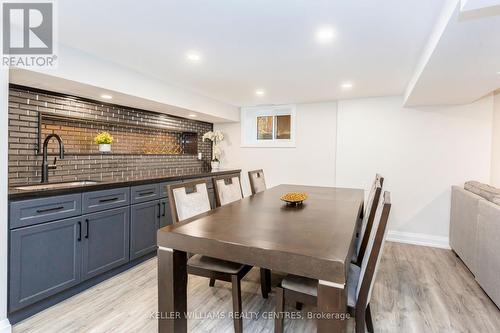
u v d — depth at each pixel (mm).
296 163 4711
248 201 2598
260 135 5094
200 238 1461
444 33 1580
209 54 2432
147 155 3922
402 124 3926
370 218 1996
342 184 4285
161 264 1578
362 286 1429
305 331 1868
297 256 1225
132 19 1823
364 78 3117
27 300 1936
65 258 2191
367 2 1594
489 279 2295
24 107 2484
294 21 1833
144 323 1924
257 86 3514
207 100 4172
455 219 3389
